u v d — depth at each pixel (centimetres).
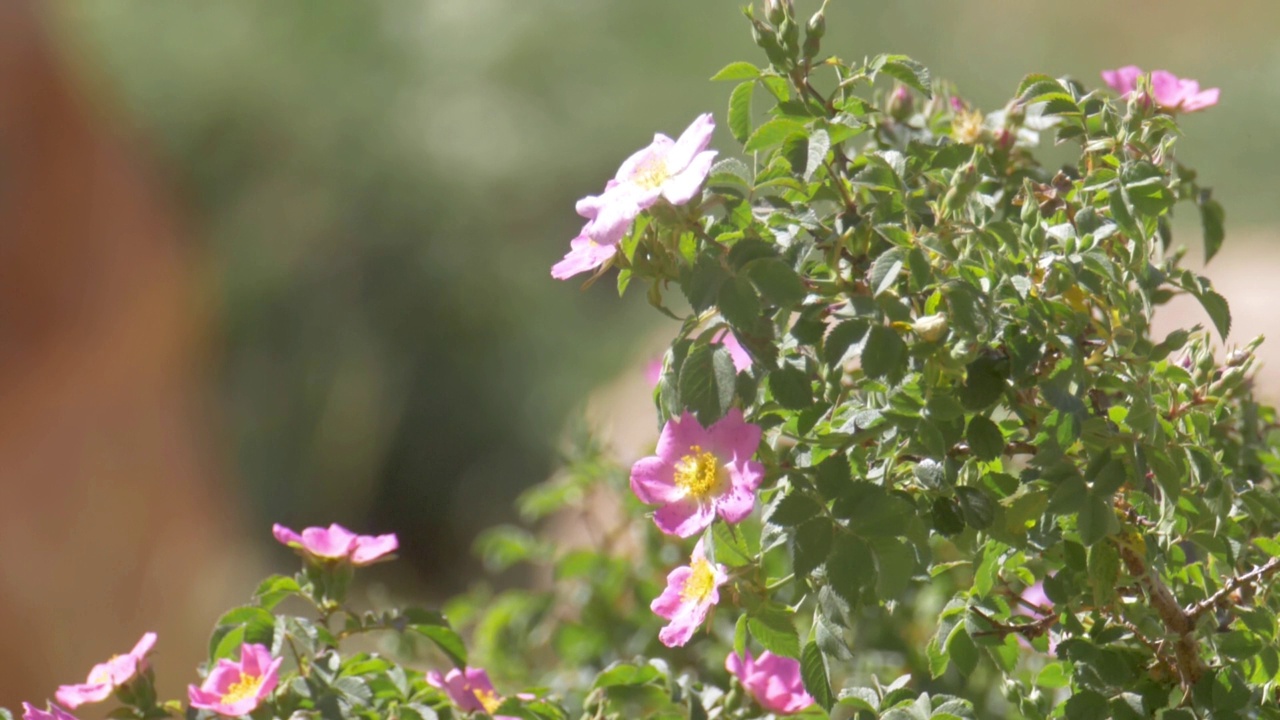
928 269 251
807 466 253
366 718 259
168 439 850
